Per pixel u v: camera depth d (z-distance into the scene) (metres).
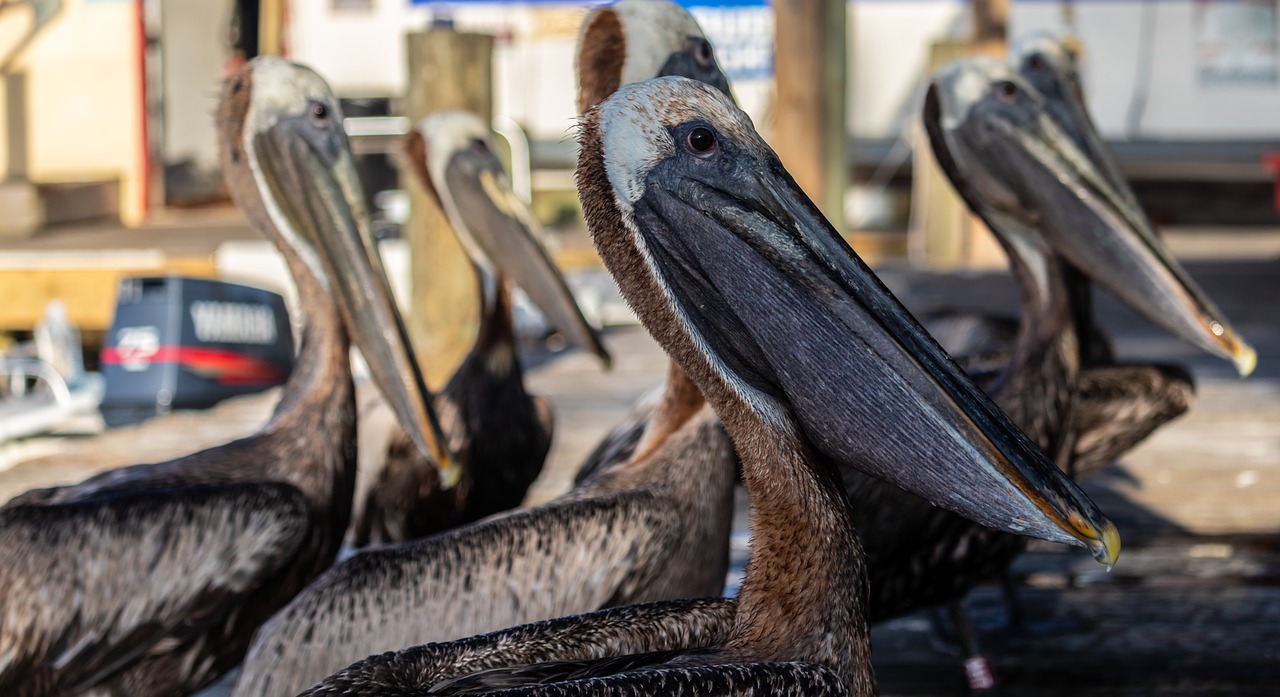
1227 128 17.44
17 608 3.90
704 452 3.91
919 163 15.45
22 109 19.30
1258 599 5.37
